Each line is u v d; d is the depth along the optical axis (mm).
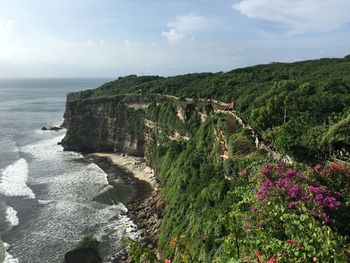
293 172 19969
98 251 41000
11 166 75250
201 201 39156
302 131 40031
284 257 11648
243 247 14180
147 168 76125
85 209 53094
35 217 49656
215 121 55188
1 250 40719
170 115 77750
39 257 39656
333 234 13406
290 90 57938
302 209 15289
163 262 11328
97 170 75250
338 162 29109
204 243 31000
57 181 66438
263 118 48656
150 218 50031
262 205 17359
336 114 44906
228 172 37531
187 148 60031
